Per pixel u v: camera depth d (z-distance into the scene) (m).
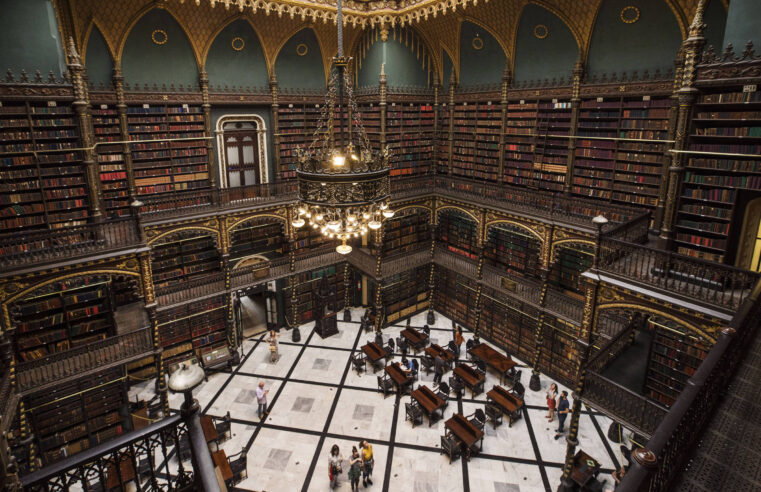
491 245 18.75
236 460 11.82
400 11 17.00
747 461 4.59
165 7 14.52
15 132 11.98
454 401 15.02
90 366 12.34
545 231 15.00
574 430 11.01
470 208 17.86
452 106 19.41
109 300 13.84
